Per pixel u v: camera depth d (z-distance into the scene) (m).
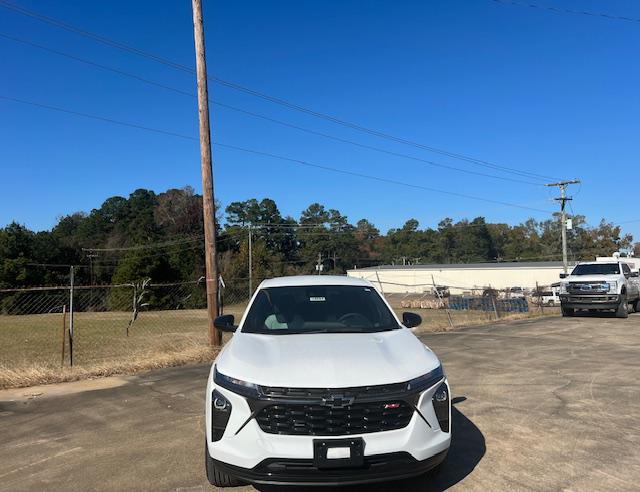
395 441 3.75
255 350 4.46
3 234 65.06
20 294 49.22
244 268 76.19
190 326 25.48
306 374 3.88
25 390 8.22
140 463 4.98
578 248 102.44
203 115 12.45
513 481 4.42
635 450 5.16
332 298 5.66
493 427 5.93
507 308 32.56
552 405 6.89
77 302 51.09
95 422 6.39
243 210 122.94
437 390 4.09
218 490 4.33
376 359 4.14
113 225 108.19
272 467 3.69
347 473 3.67
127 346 15.95
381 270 85.75
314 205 129.62
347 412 3.72
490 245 131.12
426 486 4.34
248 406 3.82
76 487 4.45
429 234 136.50
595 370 9.31
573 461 4.87
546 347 12.24
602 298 19.20
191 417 6.54
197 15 12.48
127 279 55.53
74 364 10.73
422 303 45.81
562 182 47.28
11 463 5.04
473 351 11.67
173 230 93.88
